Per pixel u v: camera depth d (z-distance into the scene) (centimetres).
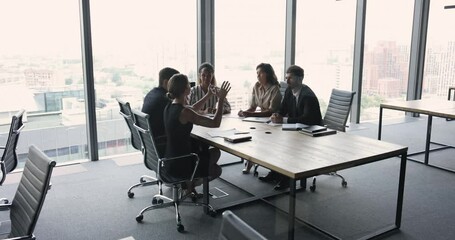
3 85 413
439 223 308
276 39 589
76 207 337
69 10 436
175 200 316
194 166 299
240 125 356
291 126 341
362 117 707
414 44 752
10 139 287
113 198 358
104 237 285
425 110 448
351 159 249
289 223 247
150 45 489
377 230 294
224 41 538
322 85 638
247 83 565
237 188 385
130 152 503
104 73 464
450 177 419
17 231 192
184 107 290
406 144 562
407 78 765
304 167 232
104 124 476
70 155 466
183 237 285
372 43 679
